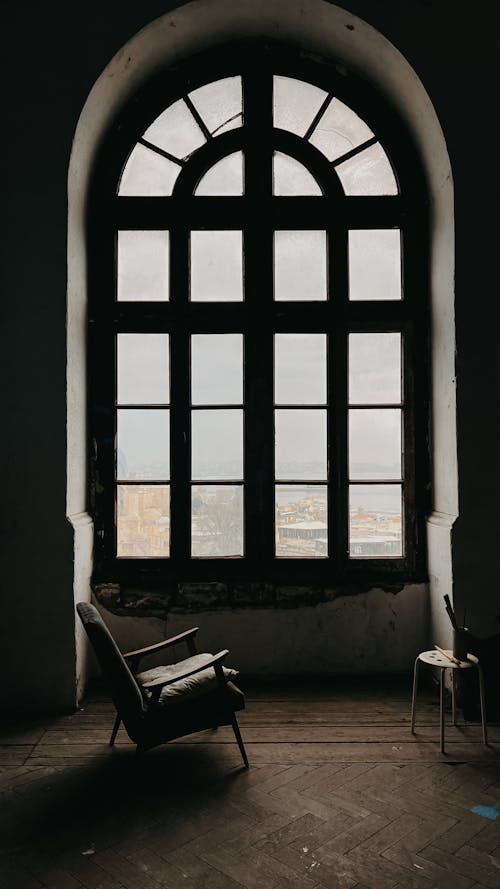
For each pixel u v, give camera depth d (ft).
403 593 13.37
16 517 11.98
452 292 12.37
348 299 13.76
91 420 13.65
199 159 13.87
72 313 12.41
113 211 13.75
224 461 13.79
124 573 13.56
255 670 13.29
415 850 7.30
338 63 13.88
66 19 12.29
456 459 12.23
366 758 9.70
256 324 13.73
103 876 6.88
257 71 13.89
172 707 9.13
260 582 13.42
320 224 13.83
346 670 13.35
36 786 8.89
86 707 12.07
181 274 13.73
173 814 8.10
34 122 12.18
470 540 12.14
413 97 12.89
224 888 6.66
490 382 12.28
